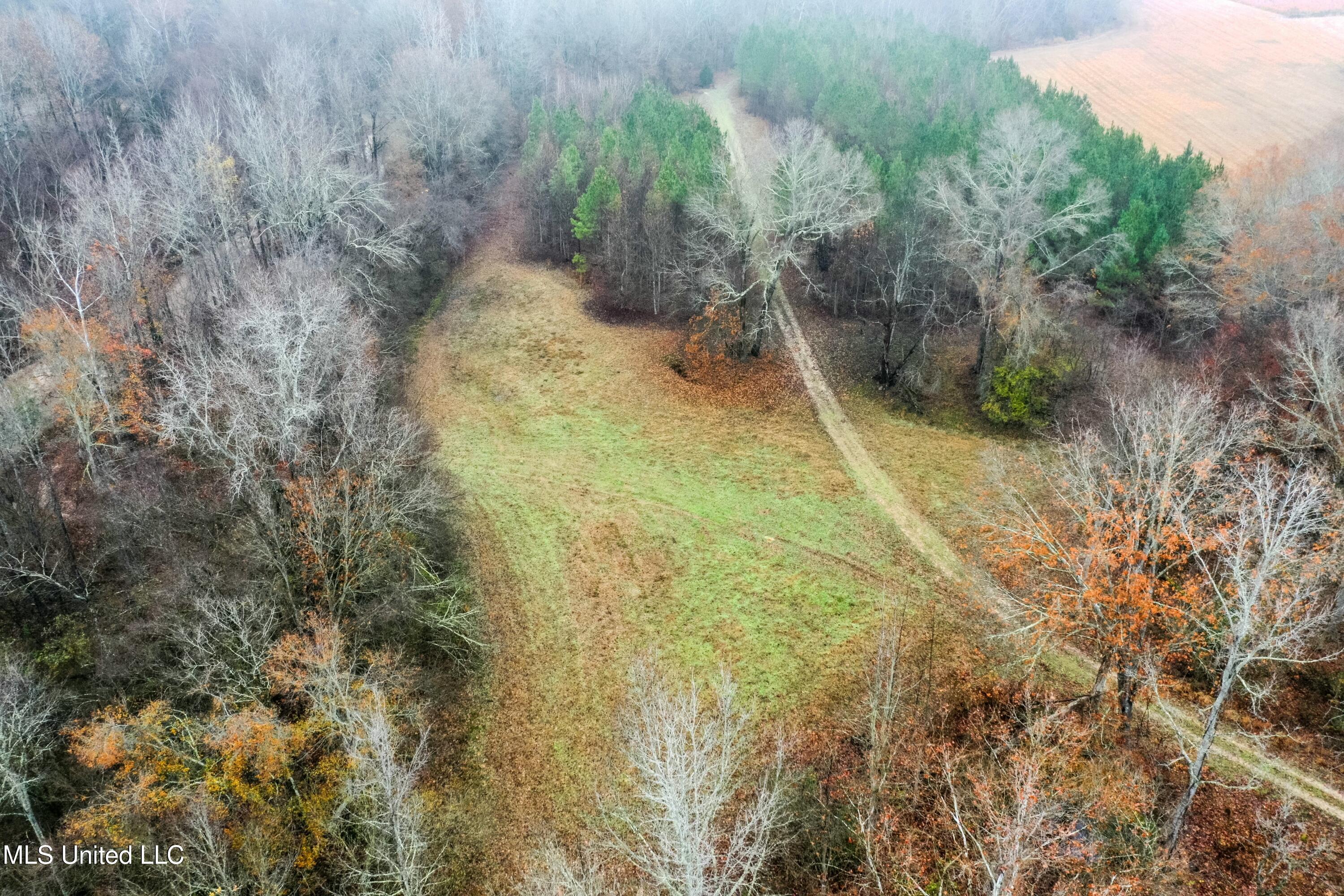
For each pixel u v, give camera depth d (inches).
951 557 1779.0
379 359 2165.4
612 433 2154.3
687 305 2541.8
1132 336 2267.5
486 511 1911.9
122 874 1146.7
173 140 2326.5
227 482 1649.9
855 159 2348.7
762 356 2401.6
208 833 1068.5
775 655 1594.5
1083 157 2539.4
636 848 1275.8
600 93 3481.8
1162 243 2198.6
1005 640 1530.5
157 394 1740.9
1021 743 1327.5
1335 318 1648.6
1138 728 1371.8
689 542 1840.6
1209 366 1955.0
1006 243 2063.2
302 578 1435.8
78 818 1183.6
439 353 2432.3
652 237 2486.5
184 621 1414.9
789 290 2691.9
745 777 1331.2
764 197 2239.2
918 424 2169.0
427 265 2775.6
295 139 2326.5
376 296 2409.0
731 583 1744.6
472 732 1492.4
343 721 1248.8
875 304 2544.3
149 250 1993.1
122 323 1823.3
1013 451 2039.9
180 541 1593.3
